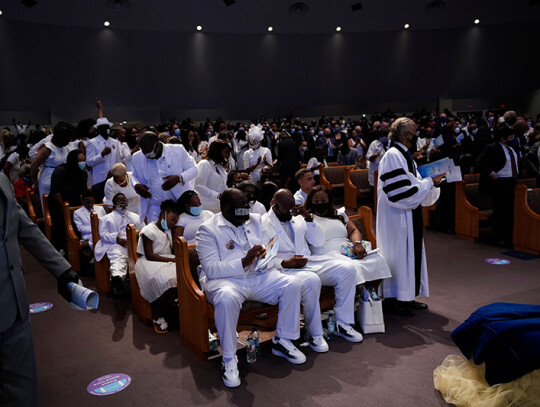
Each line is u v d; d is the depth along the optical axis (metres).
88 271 6.07
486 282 5.23
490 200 7.36
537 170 7.04
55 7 19.48
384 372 3.34
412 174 4.25
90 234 6.03
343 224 4.48
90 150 6.93
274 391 3.14
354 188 9.20
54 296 5.25
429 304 4.65
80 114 20.92
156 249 4.36
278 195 4.02
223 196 3.68
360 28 24.14
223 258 3.67
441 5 23.73
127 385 3.29
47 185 6.91
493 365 2.82
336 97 24.98
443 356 3.56
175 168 4.75
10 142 7.72
